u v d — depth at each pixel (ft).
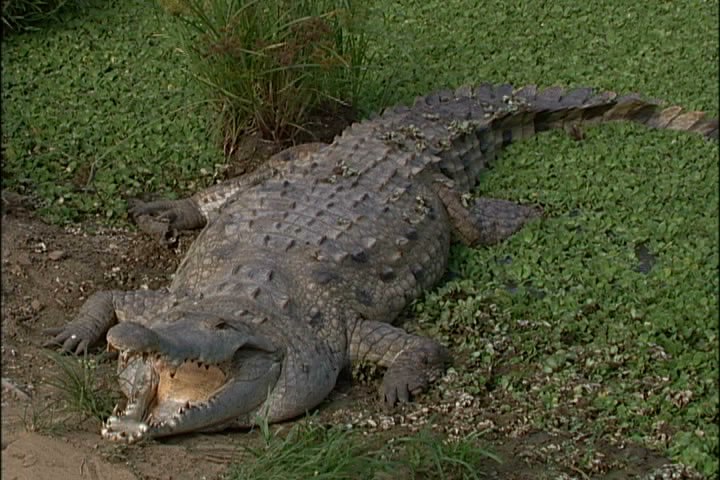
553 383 28.86
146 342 24.71
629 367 29.19
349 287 31.65
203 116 42.91
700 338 30.12
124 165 40.45
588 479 25.43
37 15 50.62
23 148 40.68
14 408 27.68
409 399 29.09
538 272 33.91
